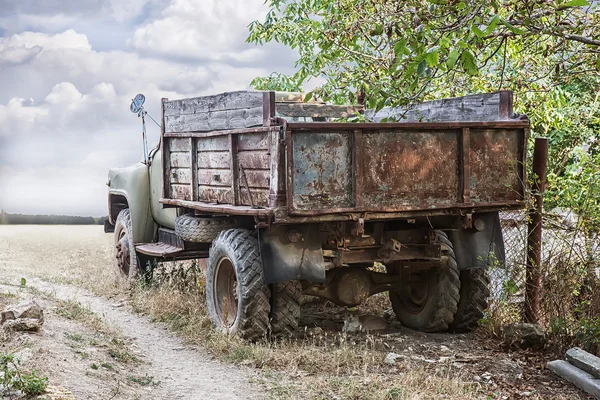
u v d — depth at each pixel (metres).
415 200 6.24
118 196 10.34
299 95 8.68
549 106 9.37
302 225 6.34
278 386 5.41
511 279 6.70
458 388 5.26
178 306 8.16
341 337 6.64
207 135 7.07
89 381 4.87
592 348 5.99
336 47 8.51
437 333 7.28
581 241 6.45
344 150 5.95
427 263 6.99
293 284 6.59
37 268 11.96
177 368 5.98
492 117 7.01
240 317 6.55
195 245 8.45
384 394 5.09
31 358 4.92
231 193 6.68
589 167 7.86
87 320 6.86
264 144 6.10
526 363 6.05
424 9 6.24
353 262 6.62
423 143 6.26
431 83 9.05
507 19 6.18
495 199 6.61
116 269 10.07
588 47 7.20
